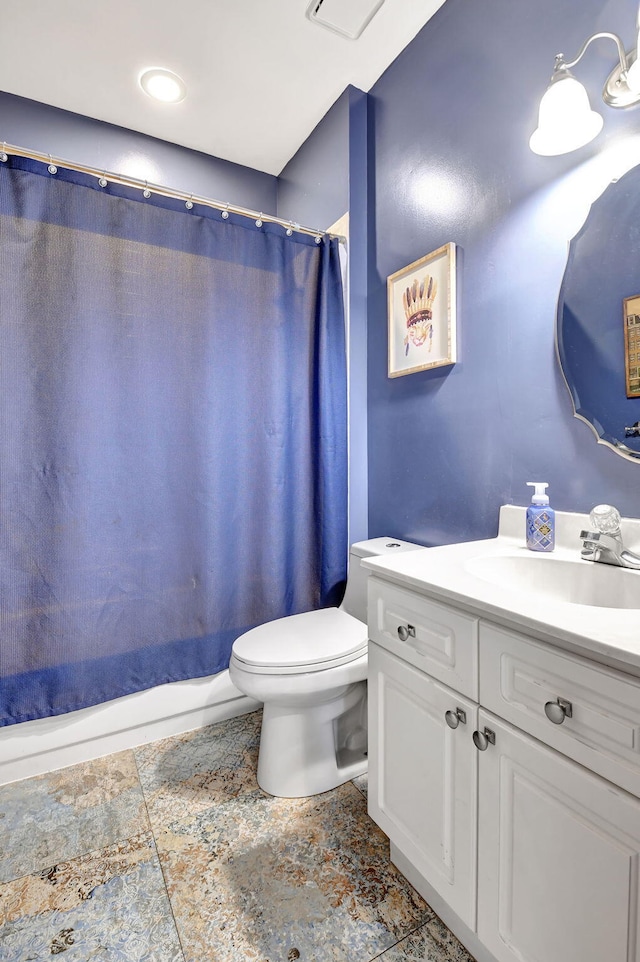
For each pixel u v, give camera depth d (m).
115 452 1.53
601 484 1.12
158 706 1.70
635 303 1.04
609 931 0.64
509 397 1.34
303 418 1.87
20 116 1.92
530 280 1.27
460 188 1.49
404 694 1.04
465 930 0.96
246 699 1.87
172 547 1.64
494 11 1.36
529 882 0.76
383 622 1.11
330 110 2.00
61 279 1.44
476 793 0.85
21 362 1.40
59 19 1.56
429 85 1.61
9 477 1.39
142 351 1.56
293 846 1.23
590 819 0.66
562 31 1.18
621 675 0.62
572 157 1.16
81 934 1.00
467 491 1.49
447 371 1.56
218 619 1.73
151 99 1.94
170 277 1.60
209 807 1.37
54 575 1.46
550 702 0.71
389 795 1.10
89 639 1.52
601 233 1.10
